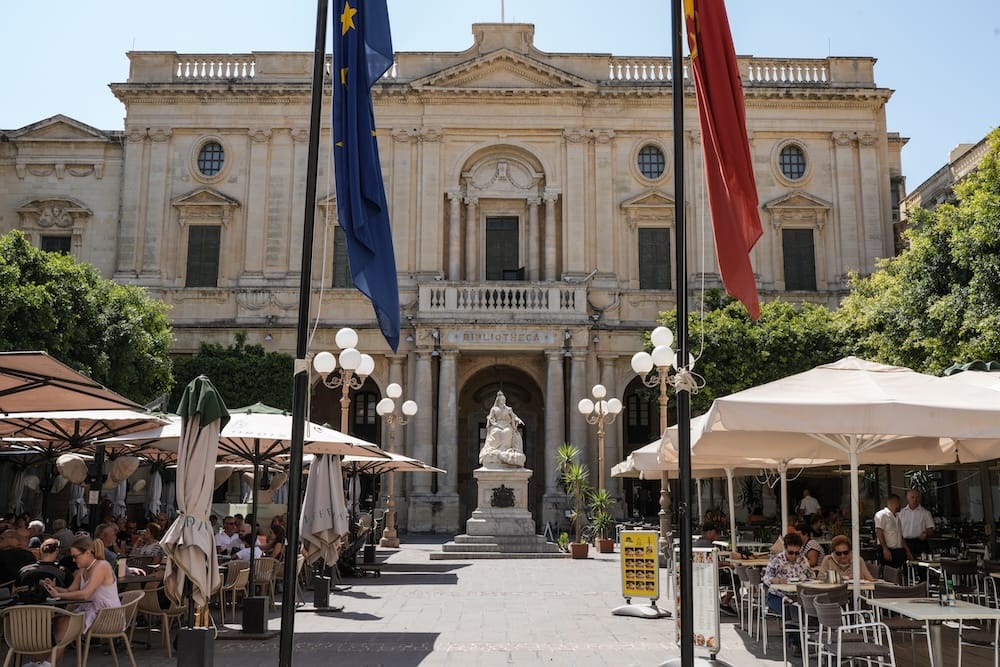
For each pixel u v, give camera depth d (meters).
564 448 35.62
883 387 11.10
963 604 10.45
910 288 27.84
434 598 19.45
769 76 46.75
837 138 46.06
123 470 20.78
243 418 16.62
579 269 44.44
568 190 45.16
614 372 43.56
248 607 14.47
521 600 19.09
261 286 44.12
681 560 10.22
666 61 46.53
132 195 44.97
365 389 46.62
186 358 43.50
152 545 17.89
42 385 11.49
